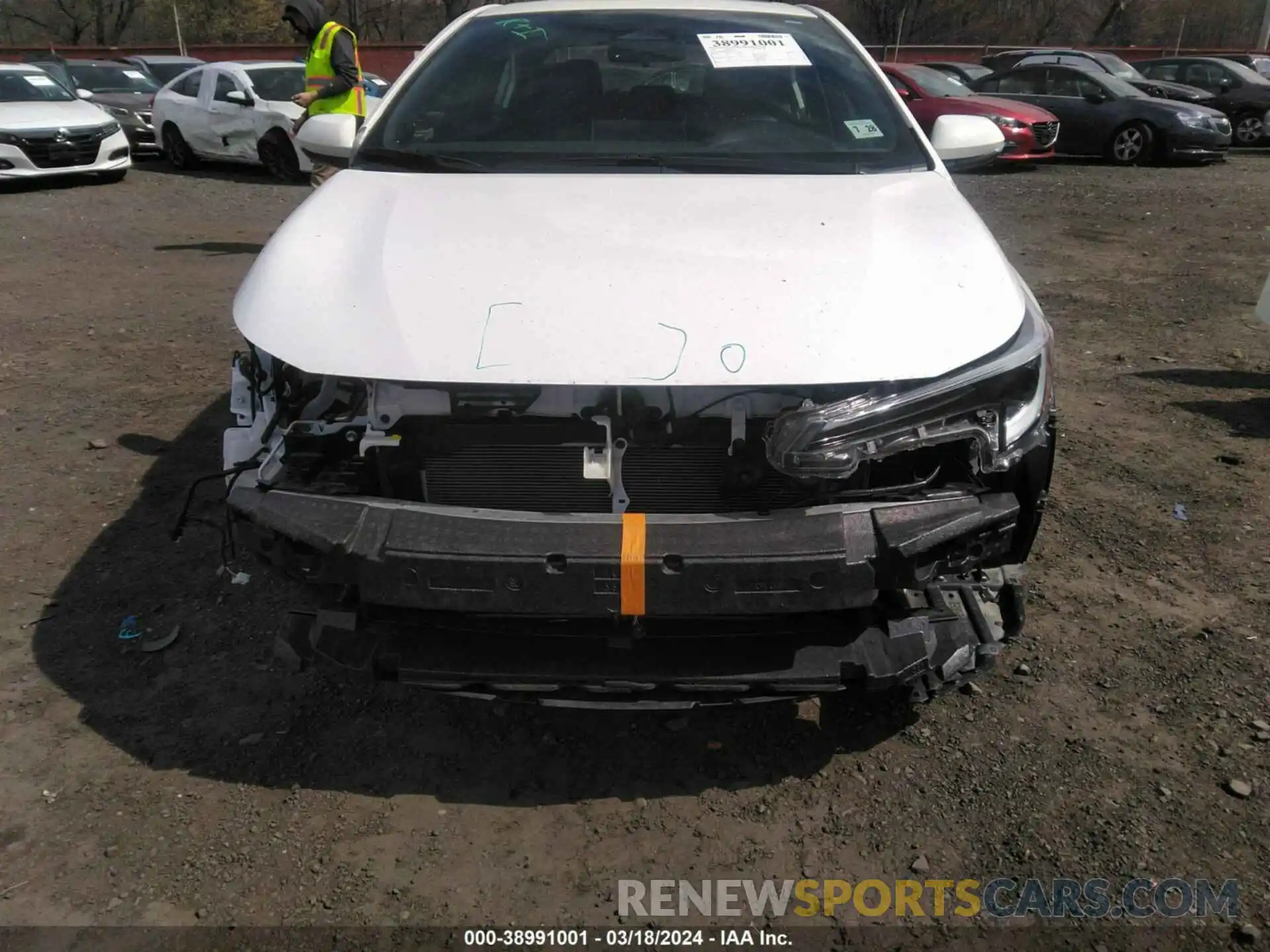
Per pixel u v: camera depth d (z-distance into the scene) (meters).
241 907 2.22
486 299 2.30
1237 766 2.61
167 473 4.21
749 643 2.29
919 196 2.86
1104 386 5.24
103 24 43.09
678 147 3.16
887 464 2.35
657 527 2.12
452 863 2.35
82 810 2.46
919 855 2.38
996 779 2.59
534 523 2.14
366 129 3.32
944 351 2.24
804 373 2.16
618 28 3.60
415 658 2.32
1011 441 2.30
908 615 2.33
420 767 2.64
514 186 2.88
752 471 2.25
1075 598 3.33
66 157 11.70
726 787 2.58
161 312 6.59
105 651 3.06
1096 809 2.49
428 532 2.14
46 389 5.15
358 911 2.22
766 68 3.43
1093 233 9.13
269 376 2.50
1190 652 3.06
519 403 2.25
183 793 2.52
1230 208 10.32
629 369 2.16
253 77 12.59
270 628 3.18
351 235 2.64
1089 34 43.75
